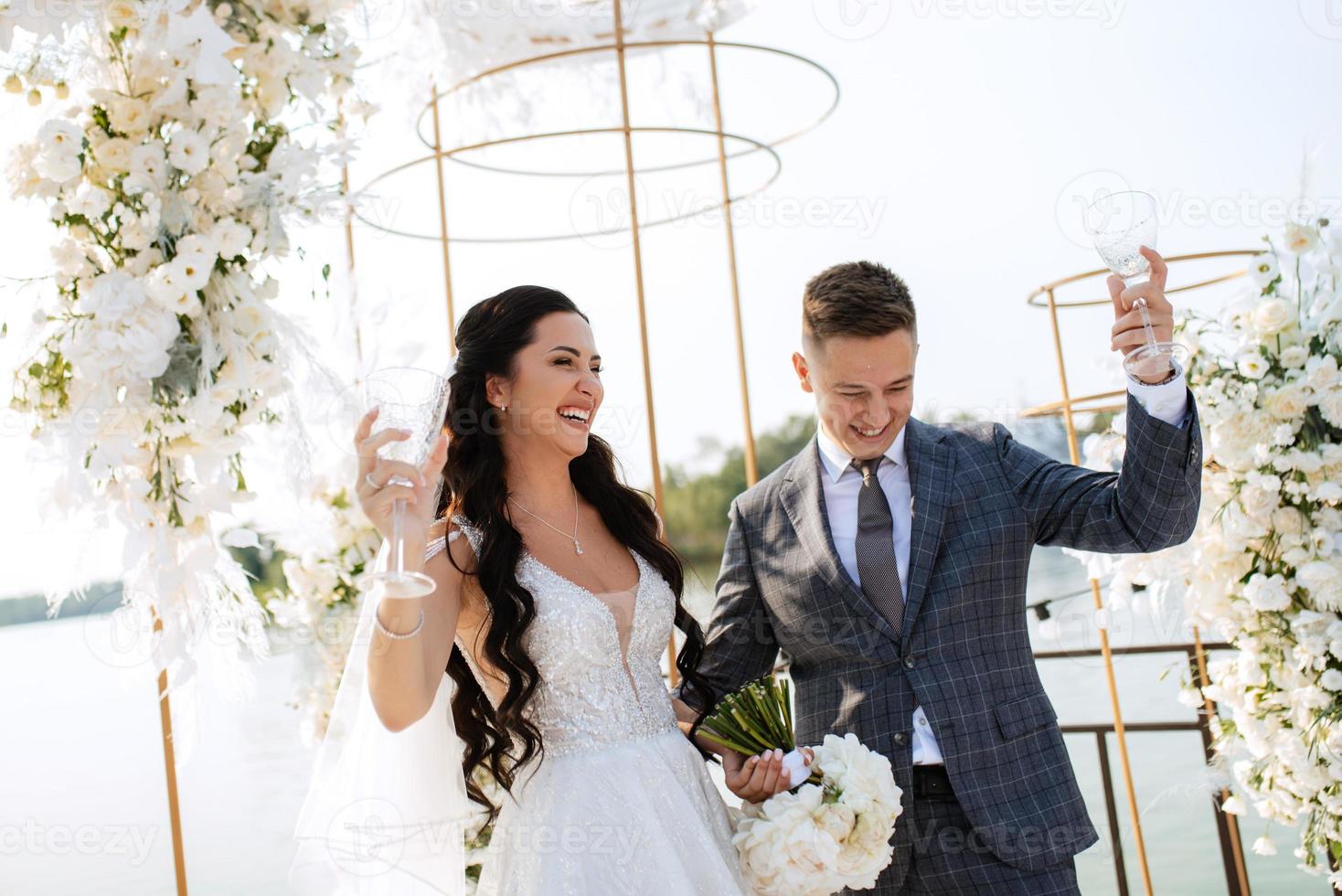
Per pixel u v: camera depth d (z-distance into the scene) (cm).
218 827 623
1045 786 220
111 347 193
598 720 200
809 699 239
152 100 204
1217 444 304
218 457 209
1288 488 297
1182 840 483
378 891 199
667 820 194
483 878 204
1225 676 316
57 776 824
